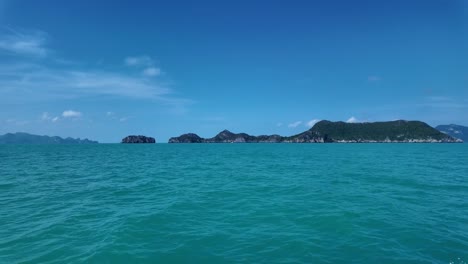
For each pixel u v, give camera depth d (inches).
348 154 2551.7
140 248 344.2
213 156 2340.1
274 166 1413.6
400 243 362.6
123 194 695.1
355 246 353.7
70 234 391.9
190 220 464.4
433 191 703.7
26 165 1441.9
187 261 314.0
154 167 1396.4
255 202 593.9
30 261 306.5
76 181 908.6
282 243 364.8
